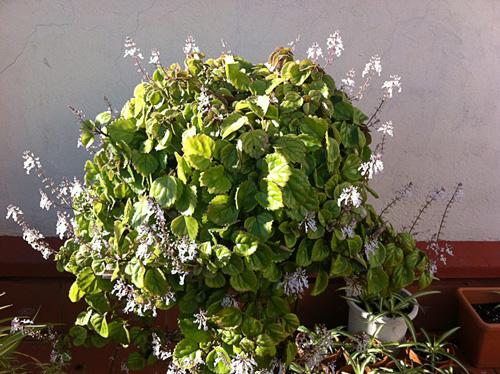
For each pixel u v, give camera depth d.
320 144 1.75
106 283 1.97
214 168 1.67
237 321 1.70
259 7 2.52
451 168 2.80
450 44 2.60
